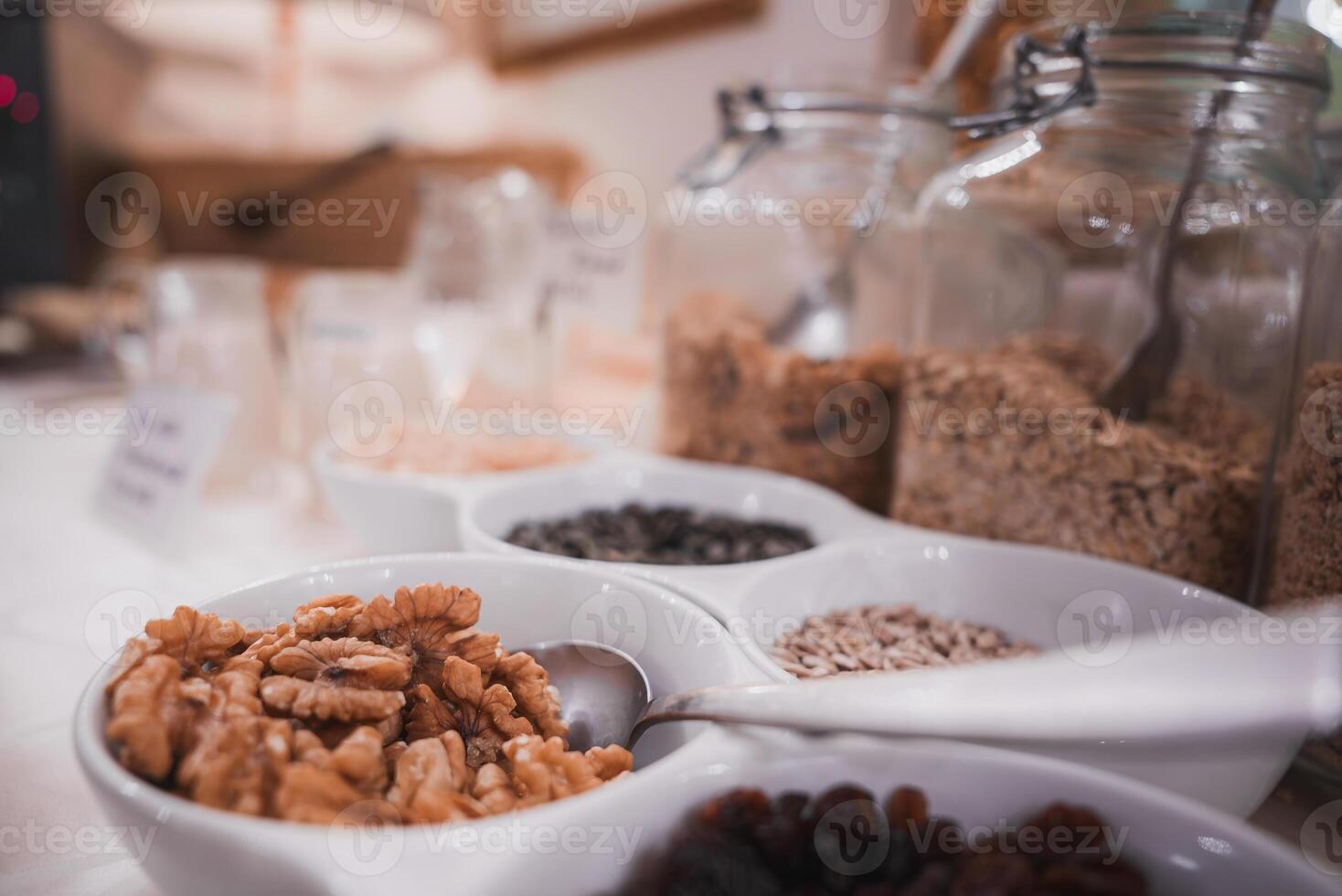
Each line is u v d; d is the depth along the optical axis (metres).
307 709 0.32
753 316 0.55
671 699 0.33
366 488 0.50
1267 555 0.42
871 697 0.31
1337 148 0.48
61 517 0.60
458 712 0.34
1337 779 0.36
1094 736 0.30
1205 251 0.42
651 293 0.77
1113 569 0.40
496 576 0.39
